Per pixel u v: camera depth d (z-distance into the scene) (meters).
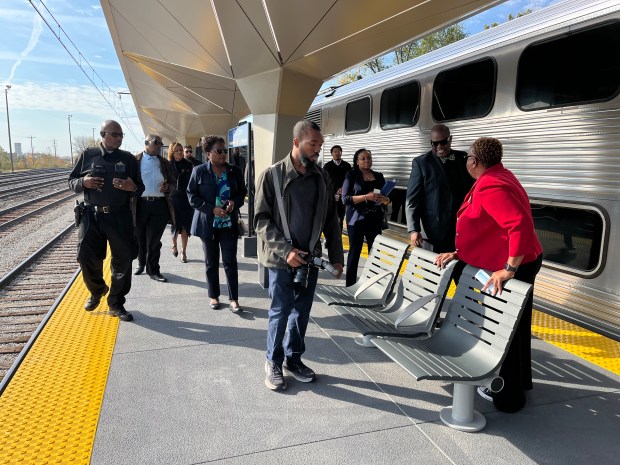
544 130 4.45
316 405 2.82
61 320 4.18
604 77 3.86
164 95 13.62
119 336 3.83
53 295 5.73
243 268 6.23
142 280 5.60
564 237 4.38
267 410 2.76
